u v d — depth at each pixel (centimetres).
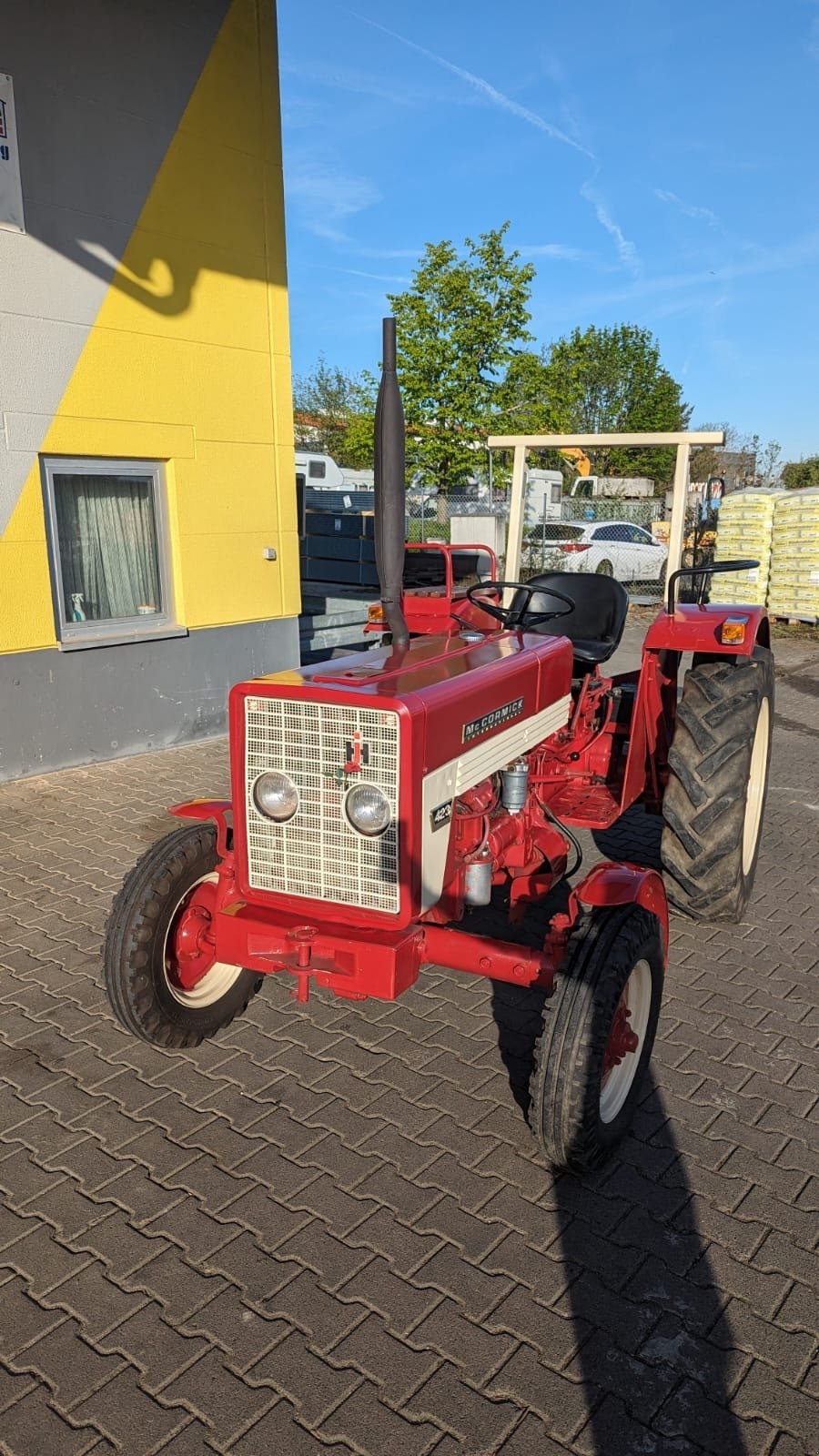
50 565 566
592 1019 241
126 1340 208
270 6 618
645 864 475
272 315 662
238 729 261
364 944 244
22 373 533
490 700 282
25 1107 286
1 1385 197
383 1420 190
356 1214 245
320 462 1808
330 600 1009
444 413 1605
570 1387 198
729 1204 250
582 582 486
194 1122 280
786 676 997
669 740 448
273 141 638
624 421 3603
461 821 283
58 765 591
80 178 541
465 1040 325
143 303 584
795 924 413
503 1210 246
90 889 430
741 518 1314
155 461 617
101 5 533
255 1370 201
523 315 1617
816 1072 308
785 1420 191
